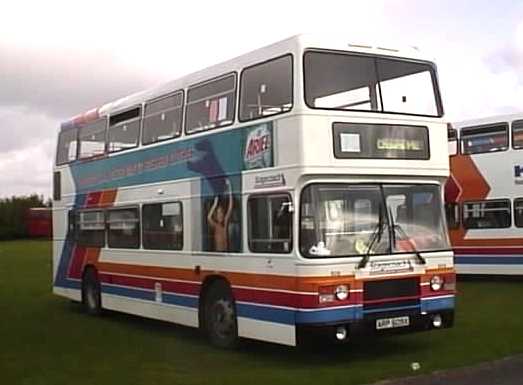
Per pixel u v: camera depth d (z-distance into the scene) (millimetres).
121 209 15352
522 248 22328
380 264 10383
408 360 10477
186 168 12930
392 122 10852
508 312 15336
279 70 10648
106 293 16016
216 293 12055
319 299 9906
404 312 10531
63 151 18500
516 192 22453
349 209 10375
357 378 9352
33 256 44562
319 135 10203
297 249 10023
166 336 13414
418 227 10953
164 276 13594
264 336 10711
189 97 12992
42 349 12023
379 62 10984
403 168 10836
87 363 10727
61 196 18484
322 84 10391
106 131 16172
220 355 11273
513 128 22578
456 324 13633
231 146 11633
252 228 11047
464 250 23516
